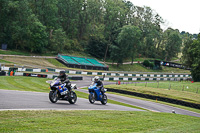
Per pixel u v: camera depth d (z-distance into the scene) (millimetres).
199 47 67562
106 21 108750
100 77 59719
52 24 91000
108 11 105688
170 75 84500
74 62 75500
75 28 101688
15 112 8039
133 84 46500
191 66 69375
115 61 103188
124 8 122125
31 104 10648
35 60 66500
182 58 79562
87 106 13320
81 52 96062
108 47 103125
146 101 30438
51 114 8477
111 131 6836
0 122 6414
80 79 50344
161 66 106938
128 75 70250
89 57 95250
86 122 7785
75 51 95062
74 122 7523
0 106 9070
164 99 31859
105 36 106875
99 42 99875
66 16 102000
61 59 74000
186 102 29844
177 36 121812
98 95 15797
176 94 34938
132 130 7430
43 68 56781
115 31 104625
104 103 16531
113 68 92375
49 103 11969
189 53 74500
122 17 110125
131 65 101188
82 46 101000
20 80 34312
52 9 89000
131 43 94875
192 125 10812
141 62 106812
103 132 6562
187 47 83625
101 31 107562
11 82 30484
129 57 105688
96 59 92625
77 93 28484
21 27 74375
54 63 70375
